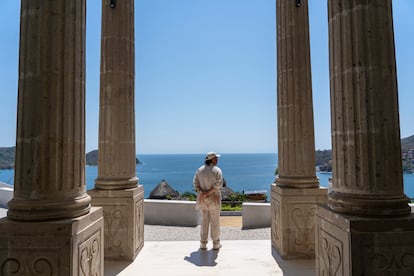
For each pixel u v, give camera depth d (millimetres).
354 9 3363
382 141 3238
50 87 3197
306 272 5031
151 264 5504
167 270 5188
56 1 3275
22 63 3246
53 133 3186
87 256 3354
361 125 3279
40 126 3148
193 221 9258
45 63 3193
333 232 3365
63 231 2965
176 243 6930
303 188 5793
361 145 3275
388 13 3410
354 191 3297
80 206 3328
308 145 5930
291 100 5992
